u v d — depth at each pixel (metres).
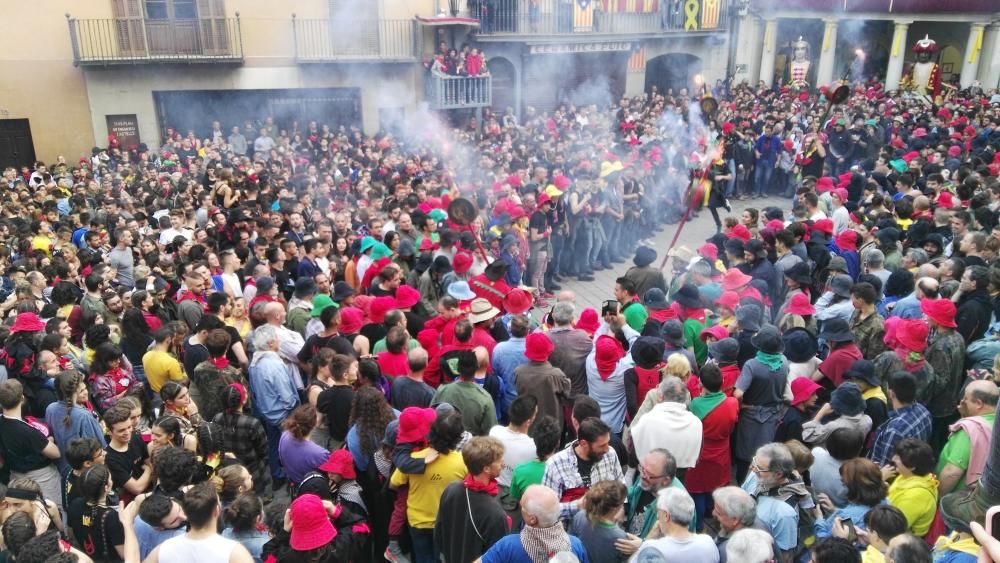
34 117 20.22
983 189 10.69
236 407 5.59
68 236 10.40
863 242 9.03
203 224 11.59
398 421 4.90
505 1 24.39
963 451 4.52
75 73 20.34
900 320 6.22
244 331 7.45
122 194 13.62
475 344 6.56
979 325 6.45
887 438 4.93
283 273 8.77
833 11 27.53
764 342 5.54
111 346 6.25
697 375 5.88
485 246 10.85
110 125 20.98
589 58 27.17
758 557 3.37
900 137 18.58
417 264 8.56
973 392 4.71
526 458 4.92
